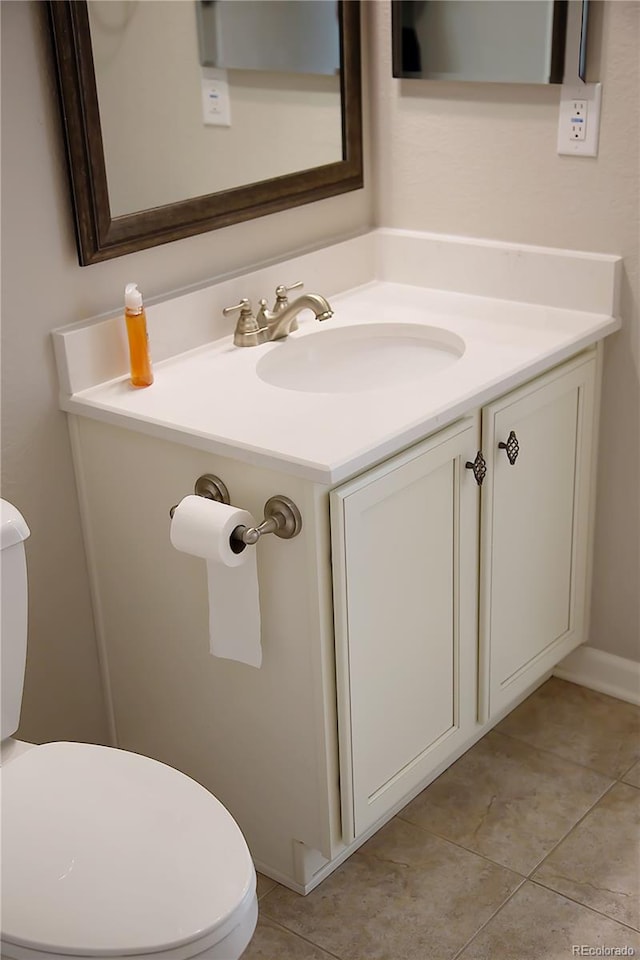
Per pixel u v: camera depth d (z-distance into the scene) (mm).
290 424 1729
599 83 2037
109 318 1914
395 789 1954
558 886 1950
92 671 2117
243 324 2064
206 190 2027
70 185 1802
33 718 2035
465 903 1927
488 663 2135
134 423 1789
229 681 1901
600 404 2275
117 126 1833
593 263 2145
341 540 1652
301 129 2191
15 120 1713
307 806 1878
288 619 1750
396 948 1845
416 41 2195
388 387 2176
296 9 2090
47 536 1955
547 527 2209
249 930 1431
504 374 1897
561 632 2377
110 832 1492
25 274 1790
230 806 2029
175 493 1825
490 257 2273
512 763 2262
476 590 2057
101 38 1771
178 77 1911
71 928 1360
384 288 2406
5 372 1808
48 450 1916
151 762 1622
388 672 1862
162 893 1405
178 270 2029
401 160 2348
